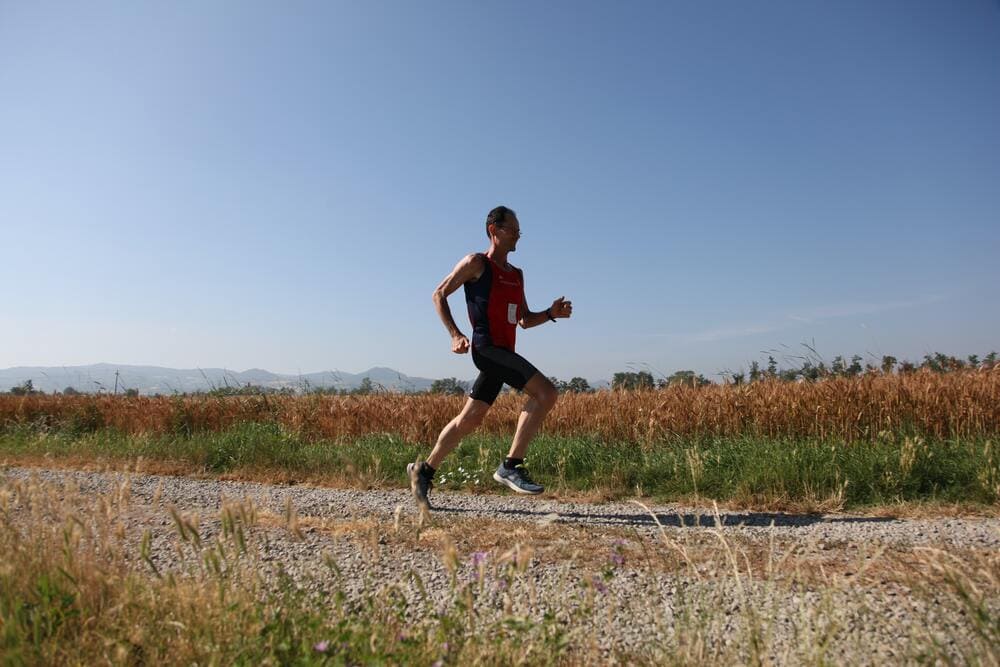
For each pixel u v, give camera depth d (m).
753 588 2.65
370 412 11.68
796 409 8.54
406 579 2.98
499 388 5.19
